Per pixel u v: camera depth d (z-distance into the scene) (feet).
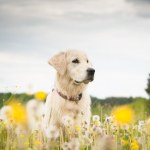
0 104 22.93
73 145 13.79
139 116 27.37
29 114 10.69
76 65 23.20
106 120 18.98
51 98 22.45
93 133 15.81
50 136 15.72
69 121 18.90
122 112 8.68
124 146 17.25
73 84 22.40
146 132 17.24
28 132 13.15
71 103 21.98
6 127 15.29
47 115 21.86
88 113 22.66
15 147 13.66
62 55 24.06
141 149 15.76
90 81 22.68
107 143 10.14
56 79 23.22
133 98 69.67
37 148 14.56
